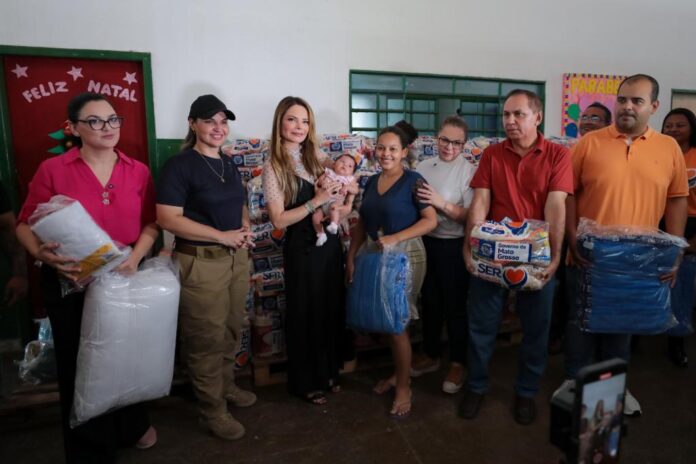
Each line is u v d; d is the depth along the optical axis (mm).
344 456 1863
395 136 2070
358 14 3131
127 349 1570
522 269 1803
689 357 2721
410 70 3309
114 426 1818
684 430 1999
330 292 2152
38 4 2535
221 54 2879
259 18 2924
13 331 2725
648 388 2365
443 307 2432
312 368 2199
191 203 1818
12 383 2285
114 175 1664
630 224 1985
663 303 1867
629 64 3930
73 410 1601
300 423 2098
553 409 928
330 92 3141
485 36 3475
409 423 2092
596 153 2025
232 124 2963
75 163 1605
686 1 4016
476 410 2135
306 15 3016
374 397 2326
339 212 2061
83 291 1611
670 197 2098
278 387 2441
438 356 2523
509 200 1986
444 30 3355
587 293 1879
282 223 1958
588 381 861
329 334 2213
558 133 3805
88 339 1542
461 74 3445
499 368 2619
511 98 1891
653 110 1943
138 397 1681
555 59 3701
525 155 1932
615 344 2029
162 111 2824
